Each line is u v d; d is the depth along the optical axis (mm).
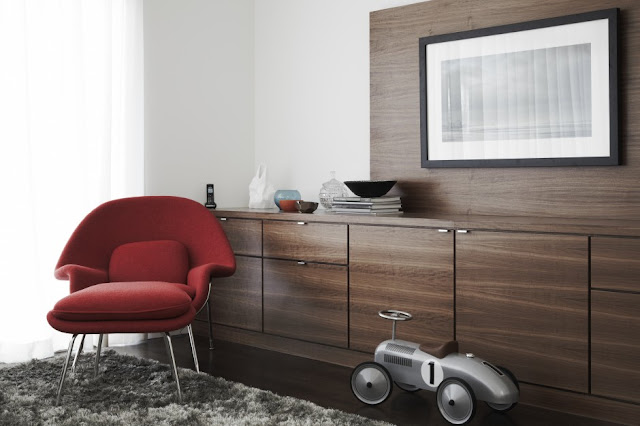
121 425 2412
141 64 3789
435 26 3469
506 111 3225
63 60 3457
